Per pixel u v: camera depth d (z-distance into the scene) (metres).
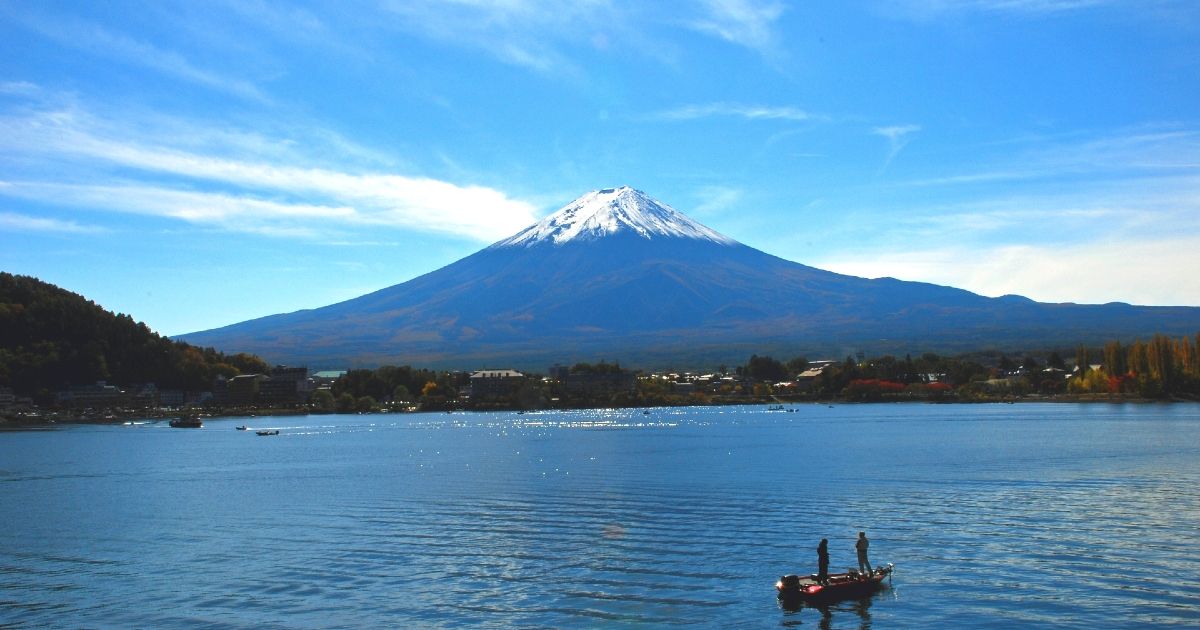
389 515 112.00
